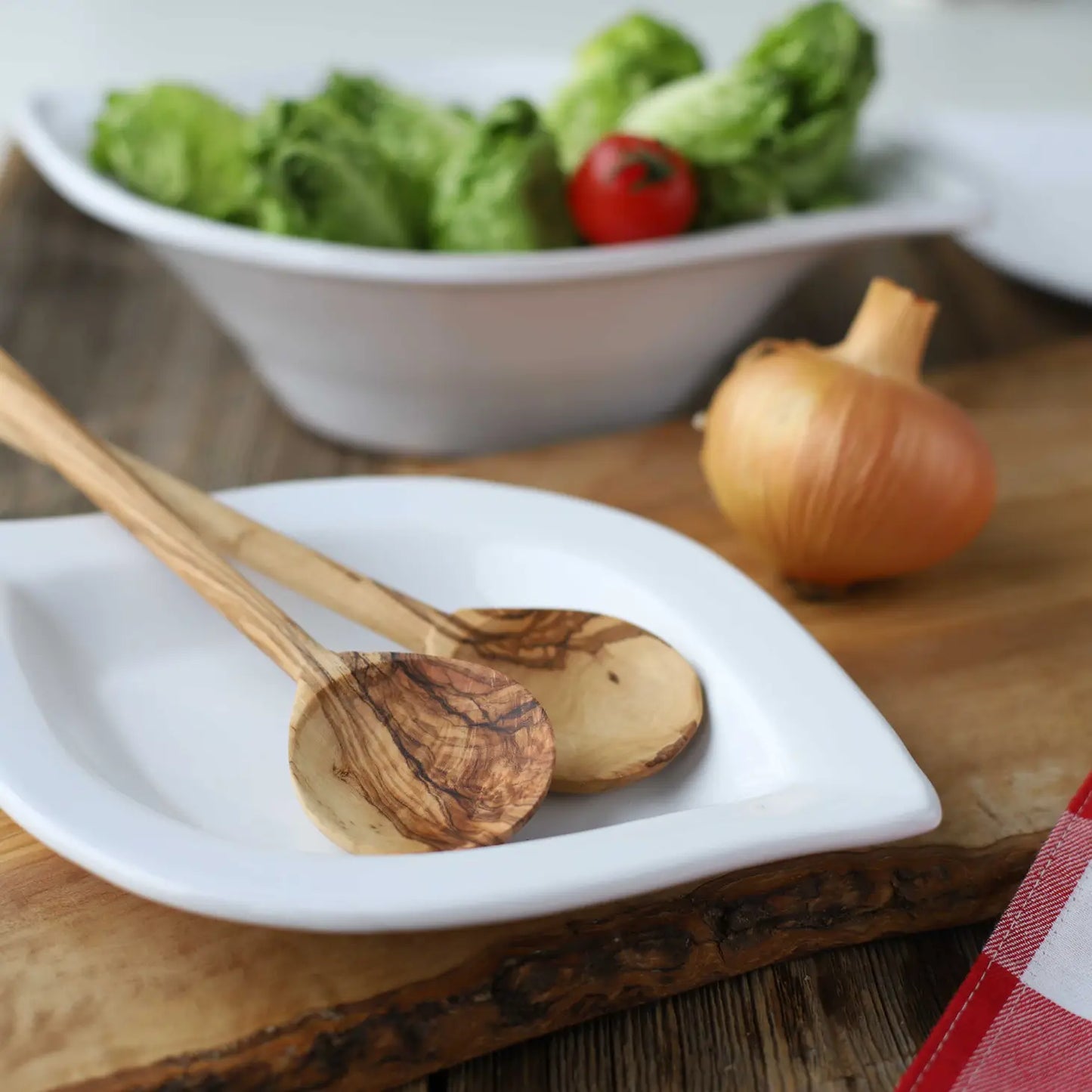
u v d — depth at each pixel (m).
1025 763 0.55
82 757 0.50
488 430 0.71
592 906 0.49
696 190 0.71
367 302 0.65
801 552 0.58
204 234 0.65
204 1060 0.47
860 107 0.73
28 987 0.48
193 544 0.55
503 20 1.41
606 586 0.56
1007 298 0.83
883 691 0.57
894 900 0.52
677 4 1.49
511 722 0.52
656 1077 0.49
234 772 0.52
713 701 0.53
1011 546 0.64
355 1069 0.48
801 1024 0.50
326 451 0.72
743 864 0.46
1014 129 0.87
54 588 0.54
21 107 0.75
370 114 0.72
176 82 0.76
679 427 0.70
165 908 0.50
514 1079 0.49
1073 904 0.50
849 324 0.80
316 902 0.45
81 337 0.79
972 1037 0.48
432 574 0.58
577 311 0.66
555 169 0.69
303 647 0.53
